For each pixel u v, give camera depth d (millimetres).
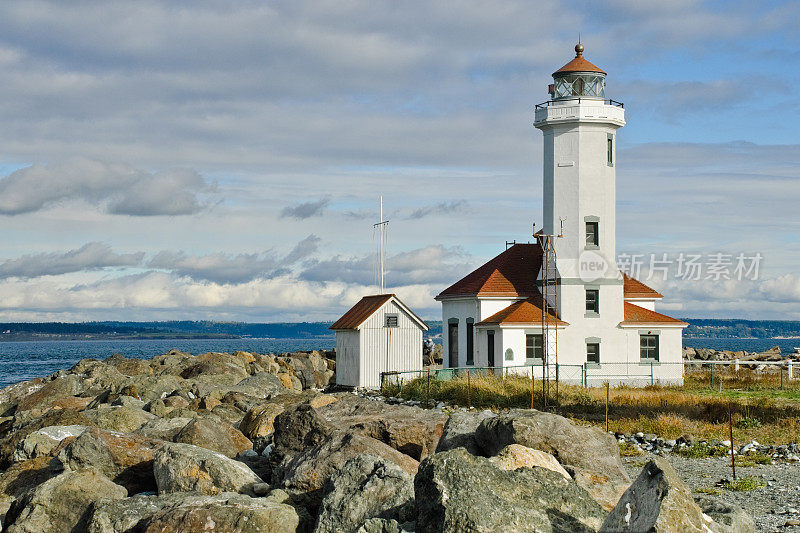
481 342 48312
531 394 35062
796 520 15836
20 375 98375
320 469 15875
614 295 48219
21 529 14930
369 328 45688
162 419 25094
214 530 13273
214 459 16531
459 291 51156
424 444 19641
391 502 13406
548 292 48500
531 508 12195
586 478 15539
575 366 45531
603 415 30891
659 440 25641
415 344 46688
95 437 18359
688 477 20641
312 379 58500
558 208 48250
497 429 17125
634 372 48062
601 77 48812
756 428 28109
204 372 51000
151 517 13656
